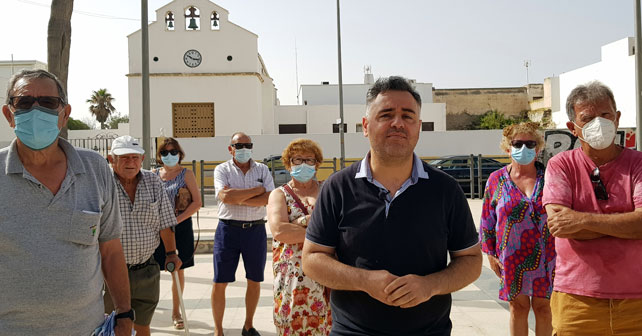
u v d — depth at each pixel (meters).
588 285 3.00
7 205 2.33
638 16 11.92
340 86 22.00
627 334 2.95
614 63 33.38
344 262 2.54
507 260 4.05
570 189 3.14
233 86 31.19
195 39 31.23
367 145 26.27
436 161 18.86
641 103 11.90
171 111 30.91
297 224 3.76
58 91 2.47
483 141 25.88
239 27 31.36
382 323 2.45
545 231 3.99
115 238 2.79
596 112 3.08
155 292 4.04
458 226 2.57
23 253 2.32
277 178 18.92
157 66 31.05
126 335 2.70
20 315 2.34
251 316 5.20
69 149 2.55
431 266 2.48
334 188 2.60
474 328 5.27
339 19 22.06
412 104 2.49
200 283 7.40
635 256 2.94
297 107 37.25
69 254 2.42
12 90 2.39
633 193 2.99
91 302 2.54
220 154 25.42
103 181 2.67
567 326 3.11
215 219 13.50
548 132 12.81
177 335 5.23
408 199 2.48
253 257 5.22
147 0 10.48
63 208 2.42
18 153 2.44
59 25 5.98
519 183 4.21
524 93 45.47
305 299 3.62
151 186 4.03
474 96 45.34
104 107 56.94
